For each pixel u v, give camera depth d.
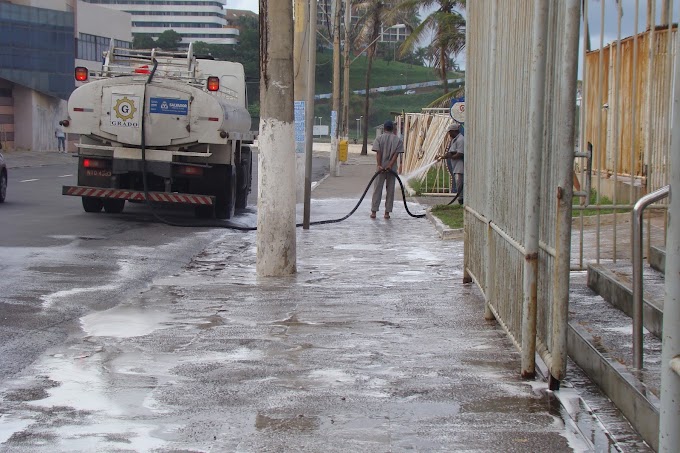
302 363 6.49
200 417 5.28
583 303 7.88
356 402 5.56
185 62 18.38
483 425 5.12
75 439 4.89
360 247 13.65
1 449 4.73
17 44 56.34
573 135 5.27
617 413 5.24
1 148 54.25
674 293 3.09
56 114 61.69
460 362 6.50
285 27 10.45
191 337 7.31
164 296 9.24
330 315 8.21
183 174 17.11
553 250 5.57
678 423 3.10
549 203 5.69
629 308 7.25
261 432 5.03
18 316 8.20
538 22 5.59
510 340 6.98
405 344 7.07
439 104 39.97
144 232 15.41
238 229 16.64
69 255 12.23
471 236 9.38
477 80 8.74
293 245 10.84
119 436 4.95
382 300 8.98
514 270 6.43
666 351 3.12
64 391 5.79
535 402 5.52
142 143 16.78
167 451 4.73
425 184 26.56
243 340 7.20
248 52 112.50
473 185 9.20
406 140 32.81
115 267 11.34
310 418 5.27
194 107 16.77
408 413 5.34
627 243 10.84
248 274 11.02
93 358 6.64
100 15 68.94
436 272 11.01
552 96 5.57
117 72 17.44
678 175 3.05
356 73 119.75
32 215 17.55
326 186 29.89
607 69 11.95
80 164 17.30
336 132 36.28
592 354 5.91
